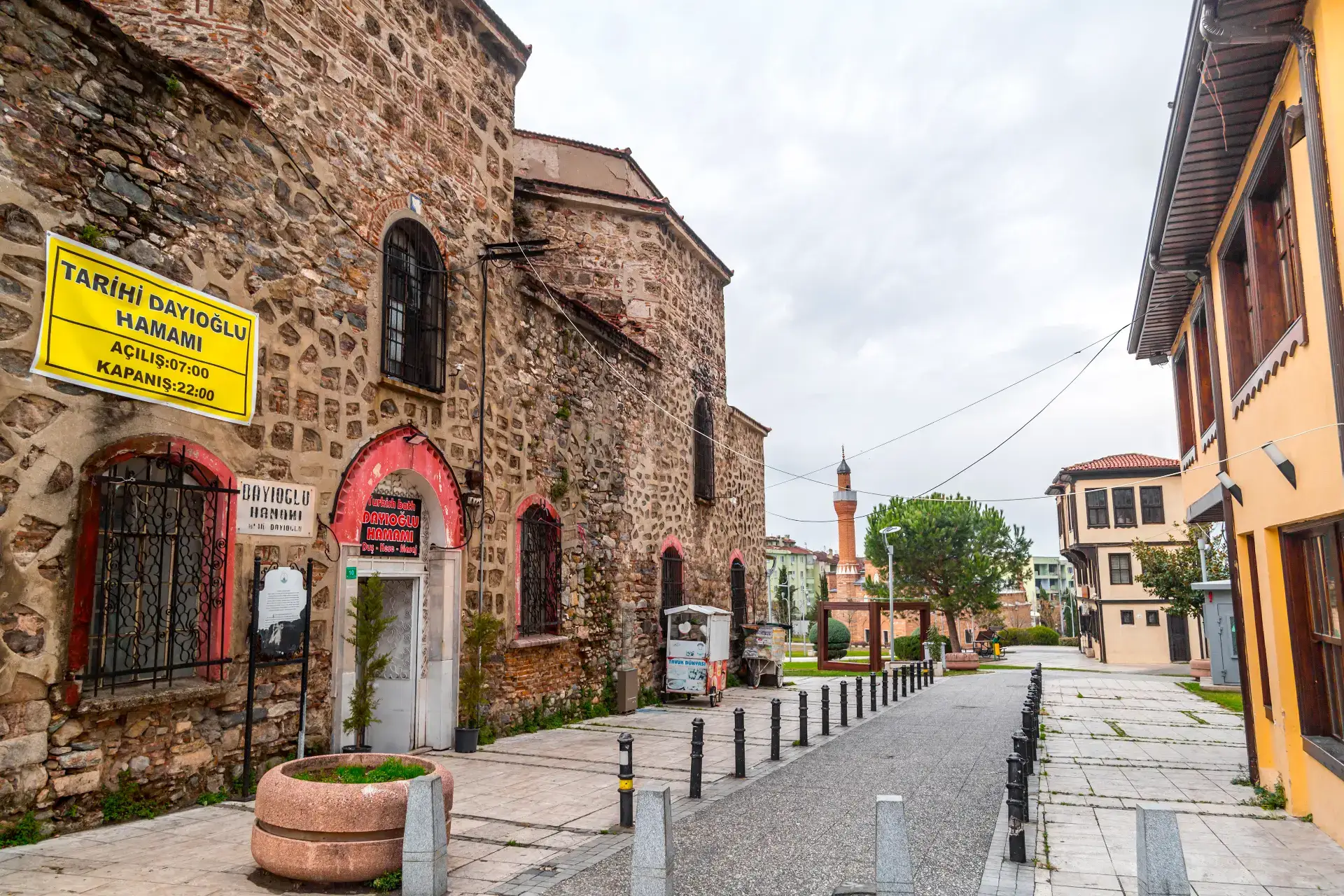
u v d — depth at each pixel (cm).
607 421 1703
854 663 2952
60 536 672
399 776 655
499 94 1366
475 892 600
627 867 661
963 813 859
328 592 943
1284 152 694
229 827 709
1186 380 1315
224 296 834
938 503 4141
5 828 626
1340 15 570
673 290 2034
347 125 1023
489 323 1305
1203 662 2633
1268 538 846
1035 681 1459
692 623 1819
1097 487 4106
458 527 1186
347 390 990
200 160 820
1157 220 943
